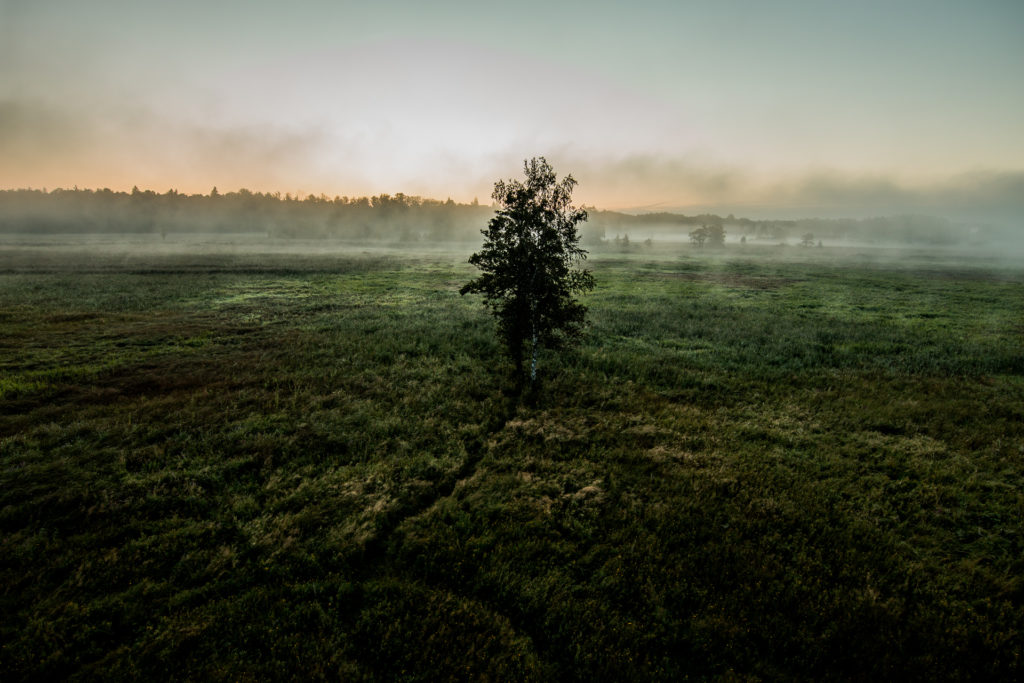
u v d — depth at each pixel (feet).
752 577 23.89
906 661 19.24
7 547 24.61
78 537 25.61
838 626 20.81
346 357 66.03
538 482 33.17
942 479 34.91
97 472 32.86
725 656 19.52
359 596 22.49
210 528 27.02
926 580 24.29
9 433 39.24
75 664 18.12
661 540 26.89
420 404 47.83
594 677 18.26
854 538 27.66
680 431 42.83
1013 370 65.57
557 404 49.16
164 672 17.85
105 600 21.30
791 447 40.14
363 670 18.29
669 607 22.11
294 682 17.51
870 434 42.63
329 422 42.86
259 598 21.67
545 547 26.20
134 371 58.44
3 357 63.10
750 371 62.90
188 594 21.76
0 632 19.29
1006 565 25.80
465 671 18.33
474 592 22.91
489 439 40.37
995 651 19.92
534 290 50.83
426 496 31.42
